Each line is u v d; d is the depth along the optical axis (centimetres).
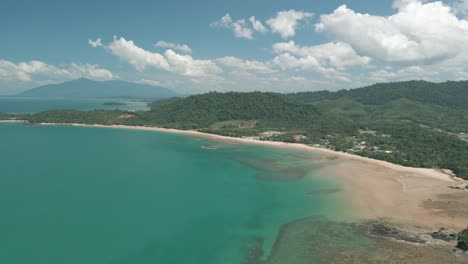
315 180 12044
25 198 9694
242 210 8994
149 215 8581
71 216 8394
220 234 7525
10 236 7212
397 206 9250
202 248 6875
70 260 6303
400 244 6975
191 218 8425
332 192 10581
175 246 6956
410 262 6262
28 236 7231
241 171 13462
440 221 8206
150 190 10750
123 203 9450
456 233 7488
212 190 10812
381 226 7881
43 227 7712
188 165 14600
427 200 9788
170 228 7812
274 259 6419
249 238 7331
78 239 7156
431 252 6631
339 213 8750
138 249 6794
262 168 14012
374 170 13650
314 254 6588
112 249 6762
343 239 7225
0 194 10012
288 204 9456
